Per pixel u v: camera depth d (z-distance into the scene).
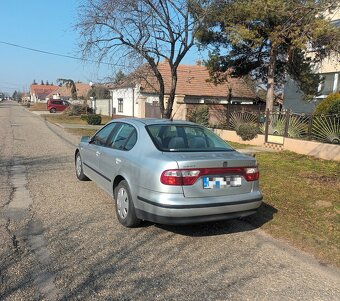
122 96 35.00
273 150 13.88
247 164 4.69
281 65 19.56
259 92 34.84
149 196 4.37
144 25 14.52
